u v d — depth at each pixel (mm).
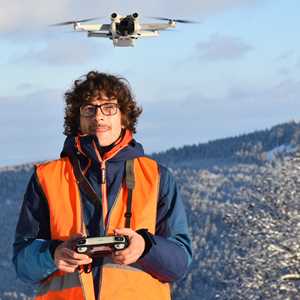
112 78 5051
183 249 4855
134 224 4797
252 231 31875
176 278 4828
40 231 4898
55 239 4777
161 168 4961
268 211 32812
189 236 4973
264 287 30703
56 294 4738
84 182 4844
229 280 31453
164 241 4738
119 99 5027
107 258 4742
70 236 4605
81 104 5008
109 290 4684
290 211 32344
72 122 5125
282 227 31797
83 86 5020
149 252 4652
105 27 9617
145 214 4820
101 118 4949
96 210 4812
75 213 4801
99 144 4902
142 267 4766
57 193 4840
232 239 32375
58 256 4578
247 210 32750
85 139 4902
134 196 4852
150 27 9711
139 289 4727
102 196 4832
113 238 4539
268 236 31484
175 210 4945
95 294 4703
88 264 4719
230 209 33062
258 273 31031
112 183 4871
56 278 4758
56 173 4898
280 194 32719
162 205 4934
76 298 4688
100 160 4867
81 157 4918
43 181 4883
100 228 4777
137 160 4949
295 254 31141
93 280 4723
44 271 4688
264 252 31234
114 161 4879
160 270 4746
